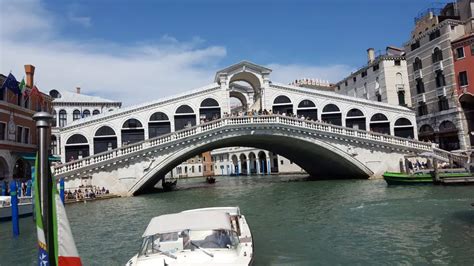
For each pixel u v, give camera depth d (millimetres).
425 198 18281
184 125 34219
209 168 84688
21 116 28016
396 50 46031
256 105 39312
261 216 16094
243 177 61094
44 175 4203
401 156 32219
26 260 10656
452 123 34188
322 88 57812
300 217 15328
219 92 35062
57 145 38656
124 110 33219
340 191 24500
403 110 37500
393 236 11227
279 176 54469
